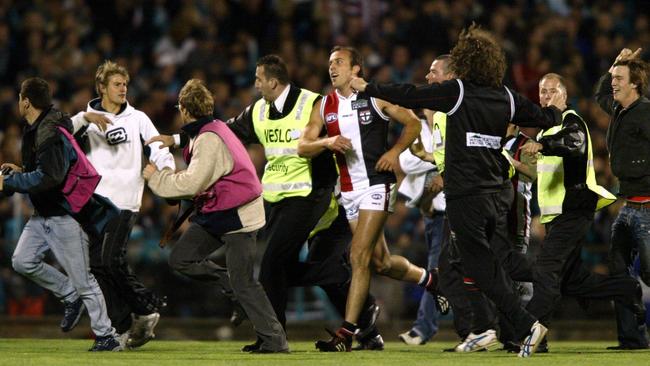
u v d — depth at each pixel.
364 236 27.83
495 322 29.41
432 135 31.72
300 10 61.78
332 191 28.98
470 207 25.14
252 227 26.44
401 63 58.97
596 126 56.47
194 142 26.33
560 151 26.09
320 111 28.31
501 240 27.95
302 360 24.53
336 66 27.94
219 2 60.78
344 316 30.12
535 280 27.33
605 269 45.97
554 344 35.78
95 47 57.38
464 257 25.52
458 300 29.89
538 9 63.78
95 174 26.92
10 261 42.66
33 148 26.70
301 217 28.28
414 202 33.19
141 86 54.84
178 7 60.12
